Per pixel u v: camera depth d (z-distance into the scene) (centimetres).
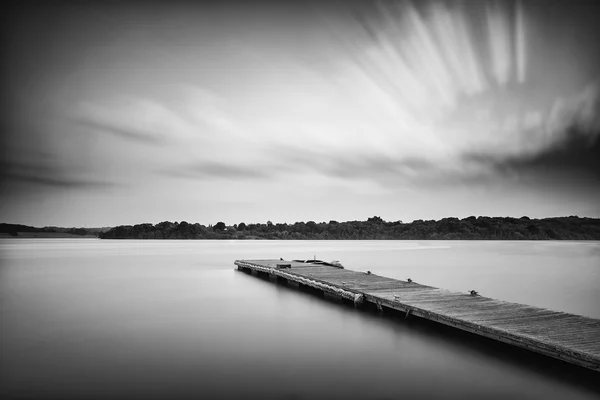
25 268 3316
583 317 1020
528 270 3175
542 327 916
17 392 740
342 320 1295
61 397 720
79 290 2034
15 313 1456
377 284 1650
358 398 718
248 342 1062
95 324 1277
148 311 1481
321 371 848
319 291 1905
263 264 2692
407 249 7300
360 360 913
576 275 2817
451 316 1037
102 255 5188
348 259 4481
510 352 949
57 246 8338
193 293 1906
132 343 1058
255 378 810
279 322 1286
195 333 1158
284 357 938
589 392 729
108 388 761
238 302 1653
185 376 820
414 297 1337
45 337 1123
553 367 849
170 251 6425
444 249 7219
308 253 5812
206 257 4819
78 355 957
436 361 898
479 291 2042
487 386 761
